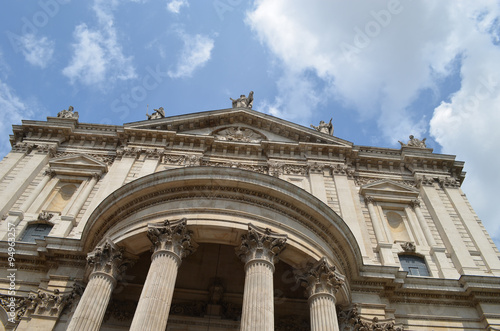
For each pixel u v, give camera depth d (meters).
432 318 23.92
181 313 24.98
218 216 21.47
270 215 22.08
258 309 17.67
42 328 20.98
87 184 31.09
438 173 34.09
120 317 23.94
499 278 24.62
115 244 21.34
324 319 19.12
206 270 26.69
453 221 30.27
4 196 28.91
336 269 21.72
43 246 24.42
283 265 26.30
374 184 32.53
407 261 28.14
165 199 22.94
